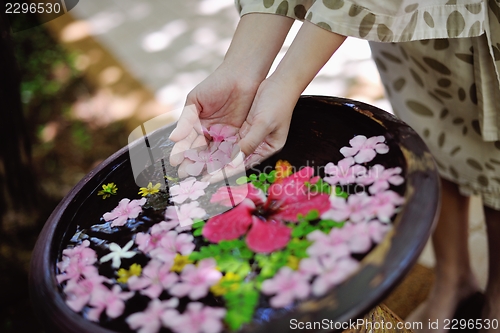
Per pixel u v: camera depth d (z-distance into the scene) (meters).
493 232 1.00
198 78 2.00
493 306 1.01
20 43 2.32
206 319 0.61
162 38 2.30
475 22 0.79
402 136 0.73
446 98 0.95
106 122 1.80
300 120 0.82
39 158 1.62
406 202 0.65
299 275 0.62
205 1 2.54
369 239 0.63
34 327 1.11
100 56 2.24
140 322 0.62
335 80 1.85
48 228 0.72
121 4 2.65
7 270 1.17
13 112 1.14
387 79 1.05
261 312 0.61
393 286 0.59
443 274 1.07
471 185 1.00
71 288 0.66
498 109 0.88
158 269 0.67
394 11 0.76
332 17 0.77
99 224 0.74
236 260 0.66
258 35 0.86
